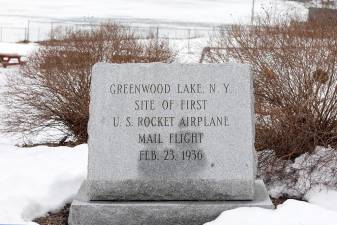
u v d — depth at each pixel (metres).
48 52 6.64
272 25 5.34
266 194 3.50
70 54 6.25
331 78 4.36
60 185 3.83
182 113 3.45
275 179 4.09
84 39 6.45
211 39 9.48
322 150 4.25
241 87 3.48
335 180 4.00
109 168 3.38
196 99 3.46
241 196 3.36
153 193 3.37
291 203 3.34
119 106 3.46
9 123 6.77
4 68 12.80
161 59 6.78
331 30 4.90
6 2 33.00
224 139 3.42
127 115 3.45
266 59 4.79
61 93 6.03
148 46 7.21
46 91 6.23
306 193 3.92
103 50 6.41
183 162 3.39
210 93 3.47
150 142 3.42
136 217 3.29
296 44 4.64
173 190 3.37
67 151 4.75
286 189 4.01
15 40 18.42
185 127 3.43
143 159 3.40
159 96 3.47
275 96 4.53
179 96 3.47
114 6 32.62
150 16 27.28
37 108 6.21
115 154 3.40
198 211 3.28
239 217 3.14
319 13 5.99
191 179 3.37
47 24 22.28
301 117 4.28
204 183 3.36
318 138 4.29
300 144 4.26
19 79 9.72
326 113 4.33
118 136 3.43
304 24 5.15
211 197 3.37
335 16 5.87
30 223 3.26
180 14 28.94
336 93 4.32
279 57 4.75
